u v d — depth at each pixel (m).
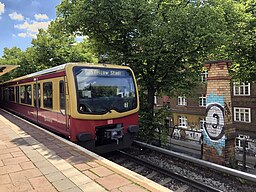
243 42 12.62
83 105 6.72
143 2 9.35
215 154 7.15
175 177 6.19
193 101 28.75
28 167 4.54
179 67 10.73
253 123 23.06
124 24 9.72
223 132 6.92
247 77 14.97
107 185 3.66
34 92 10.59
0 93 21.72
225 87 7.05
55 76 7.79
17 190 3.53
